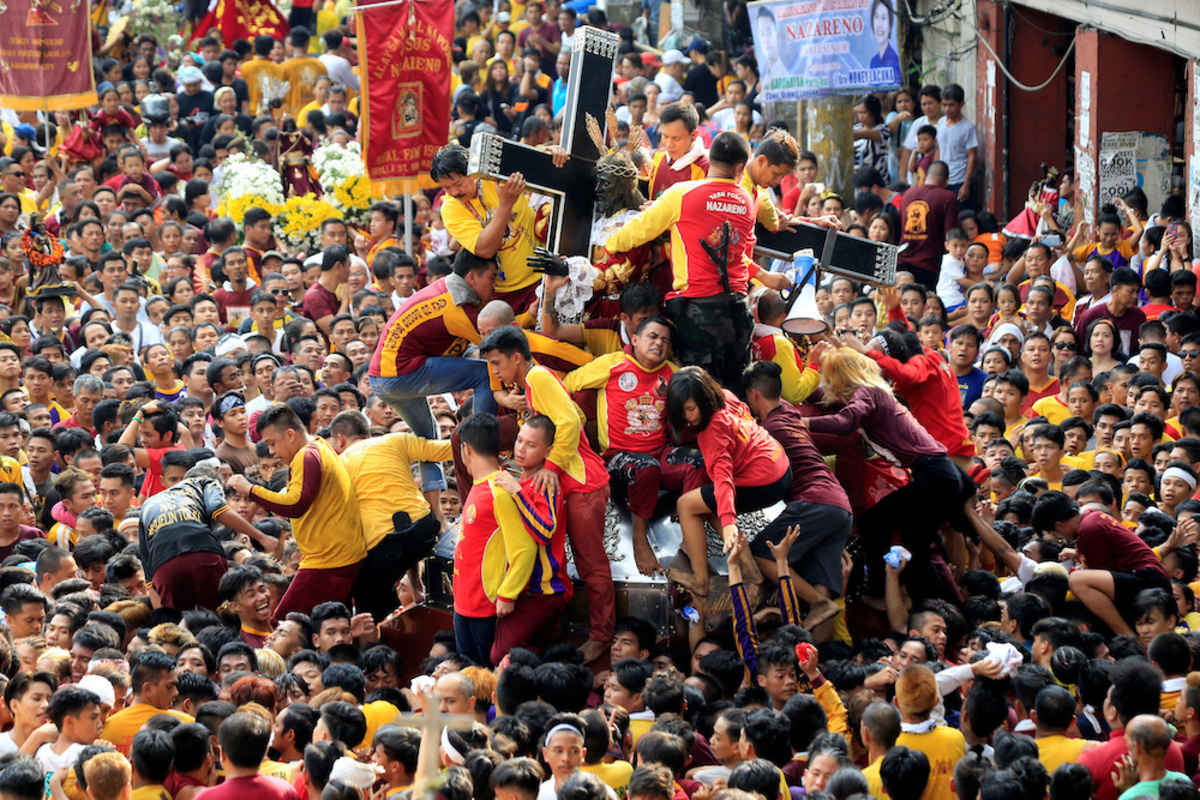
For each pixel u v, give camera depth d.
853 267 18.41
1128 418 20.70
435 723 7.30
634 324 16.08
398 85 27.28
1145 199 29.64
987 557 18.52
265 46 45.81
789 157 16.81
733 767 13.00
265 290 27.98
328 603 16.33
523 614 15.56
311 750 12.21
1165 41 27.84
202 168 37.38
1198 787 13.26
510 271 17.00
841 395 16.81
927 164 35.06
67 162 38.78
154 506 17.55
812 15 32.31
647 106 38.41
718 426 15.22
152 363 24.02
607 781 12.77
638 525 16.23
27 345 25.88
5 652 14.64
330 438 20.95
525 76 42.44
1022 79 34.81
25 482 20.75
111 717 13.69
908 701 13.14
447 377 17.14
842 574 16.23
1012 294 25.56
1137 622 16.34
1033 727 14.01
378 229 31.56
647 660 15.40
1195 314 23.72
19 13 32.69
